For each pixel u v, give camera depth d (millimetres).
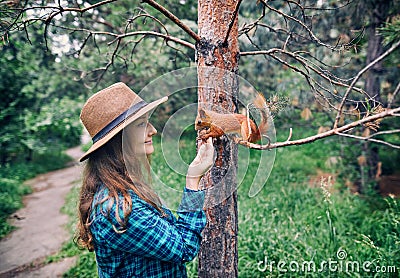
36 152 11664
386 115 1368
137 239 1325
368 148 5266
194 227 1422
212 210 1854
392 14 4344
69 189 8172
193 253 1413
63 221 5945
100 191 1403
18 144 8742
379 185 5410
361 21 4281
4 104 7676
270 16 4621
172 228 1381
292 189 5512
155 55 5945
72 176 9695
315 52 4027
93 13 5277
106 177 1385
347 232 3840
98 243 1397
